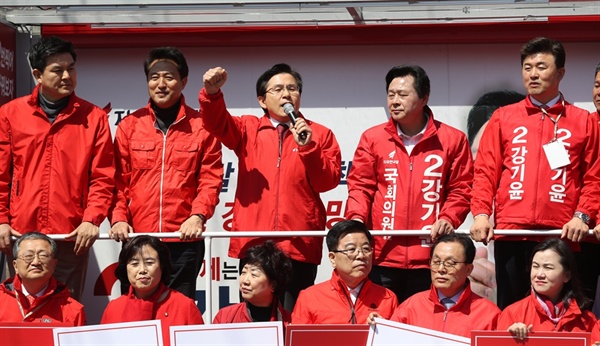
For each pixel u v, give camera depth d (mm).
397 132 8172
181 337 6969
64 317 7672
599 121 8383
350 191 8227
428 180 8047
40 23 9750
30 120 8203
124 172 8445
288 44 10062
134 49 10102
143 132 8438
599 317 9516
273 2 8984
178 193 8305
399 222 8039
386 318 7508
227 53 10109
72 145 8211
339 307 7547
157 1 8984
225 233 7941
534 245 7895
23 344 7094
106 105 10086
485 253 9891
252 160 8344
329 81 10078
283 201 8211
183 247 8219
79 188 8195
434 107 10016
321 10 9711
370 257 7543
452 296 7453
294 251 8125
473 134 9977
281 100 8336
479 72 10000
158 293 7637
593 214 7750
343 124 10047
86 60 10125
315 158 7895
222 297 9930
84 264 8359
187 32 9992
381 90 10039
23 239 7688
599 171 7875
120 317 7496
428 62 10039
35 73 8188
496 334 6797
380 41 9953
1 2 9008
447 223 7785
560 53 7961
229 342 6980
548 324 7273
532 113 8008
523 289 7973
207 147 8383
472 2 9594
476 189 7961
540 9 9539
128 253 7578
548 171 7836
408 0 9297
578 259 8180
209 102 7941
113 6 9266
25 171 8148
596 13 9500
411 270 8000
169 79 8383
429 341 6863
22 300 7680
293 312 7648
